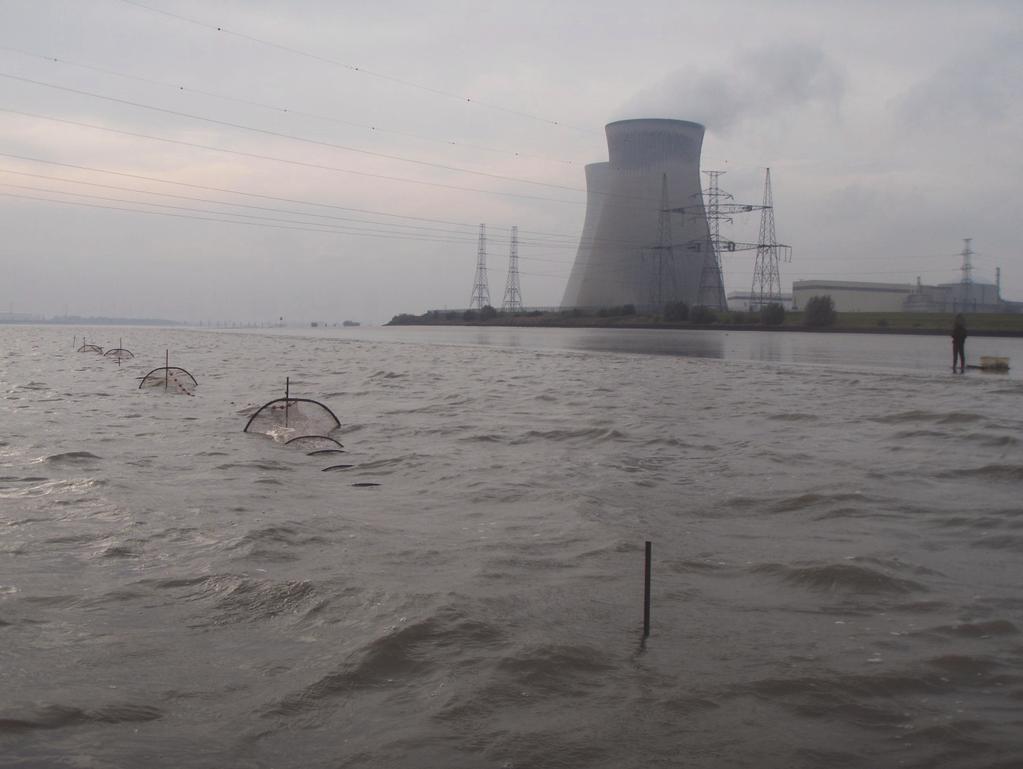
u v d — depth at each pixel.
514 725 5.84
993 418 23.47
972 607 8.33
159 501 12.86
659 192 178.88
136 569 9.41
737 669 6.79
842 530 11.42
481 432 21.11
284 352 68.25
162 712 6.04
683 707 6.11
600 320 160.50
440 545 10.59
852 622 7.90
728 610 8.23
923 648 7.25
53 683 6.47
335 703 6.19
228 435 20.22
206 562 9.66
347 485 14.58
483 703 6.16
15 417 23.36
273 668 6.81
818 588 8.93
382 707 6.13
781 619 7.98
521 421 23.41
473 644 7.27
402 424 22.75
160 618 7.93
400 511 12.58
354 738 5.66
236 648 7.22
